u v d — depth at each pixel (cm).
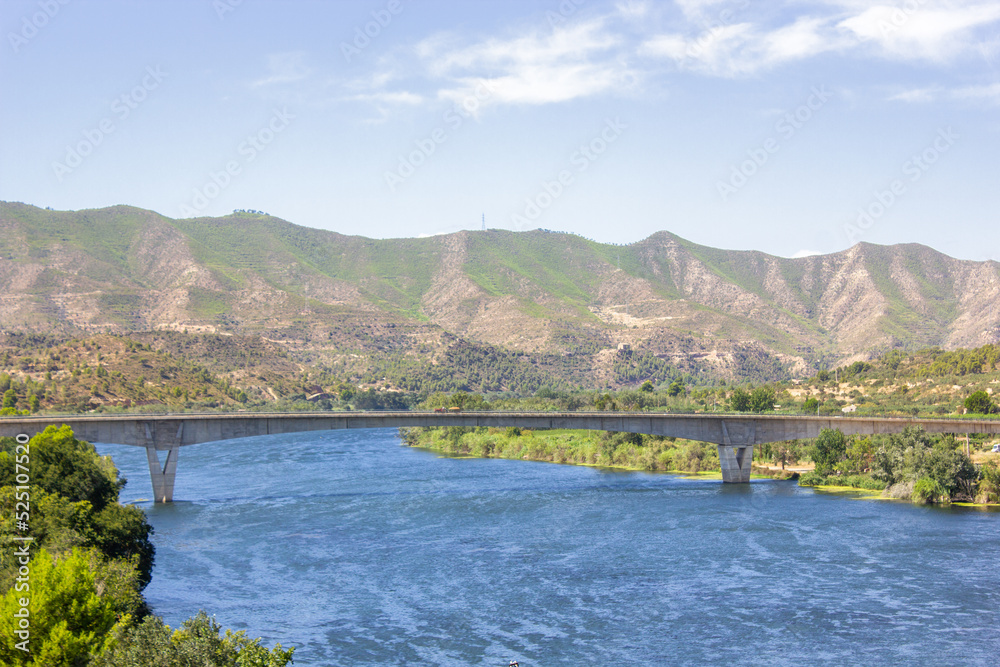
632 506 12800
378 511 12600
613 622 7400
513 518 11919
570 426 16500
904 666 6444
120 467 18912
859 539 10194
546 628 7281
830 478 14950
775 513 11988
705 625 7300
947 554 9412
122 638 5038
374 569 9156
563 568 9106
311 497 14075
